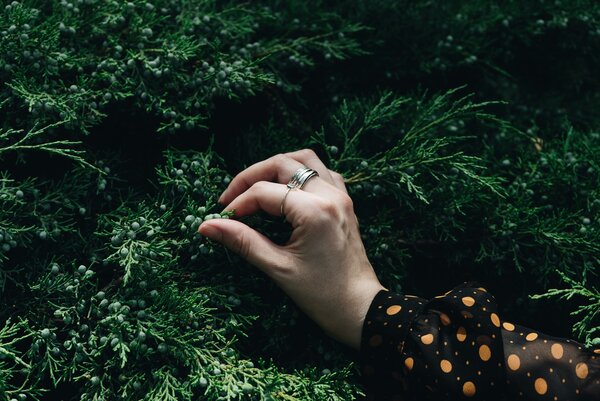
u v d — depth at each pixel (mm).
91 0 1497
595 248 1518
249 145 1667
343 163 1621
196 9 1646
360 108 1742
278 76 1715
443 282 1739
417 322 1324
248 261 1359
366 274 1395
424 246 1680
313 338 1432
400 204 1545
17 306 1330
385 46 1902
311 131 1767
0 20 1378
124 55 1521
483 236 1625
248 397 1273
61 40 1495
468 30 1927
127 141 1609
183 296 1312
